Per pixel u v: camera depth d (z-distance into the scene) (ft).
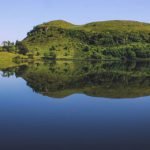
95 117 157.48
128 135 123.03
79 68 567.18
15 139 117.19
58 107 185.68
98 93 242.17
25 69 516.32
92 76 393.09
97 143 112.78
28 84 304.71
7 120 150.00
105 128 134.72
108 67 611.47
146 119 151.94
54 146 108.99
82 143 112.78
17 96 228.84
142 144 111.24
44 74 421.18
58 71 478.59
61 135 123.03
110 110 176.35
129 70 513.04
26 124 141.79
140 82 319.06
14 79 353.72
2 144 111.14
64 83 313.32
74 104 196.34
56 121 148.05
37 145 110.22
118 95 231.09
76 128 134.72
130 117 157.07
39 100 211.41
